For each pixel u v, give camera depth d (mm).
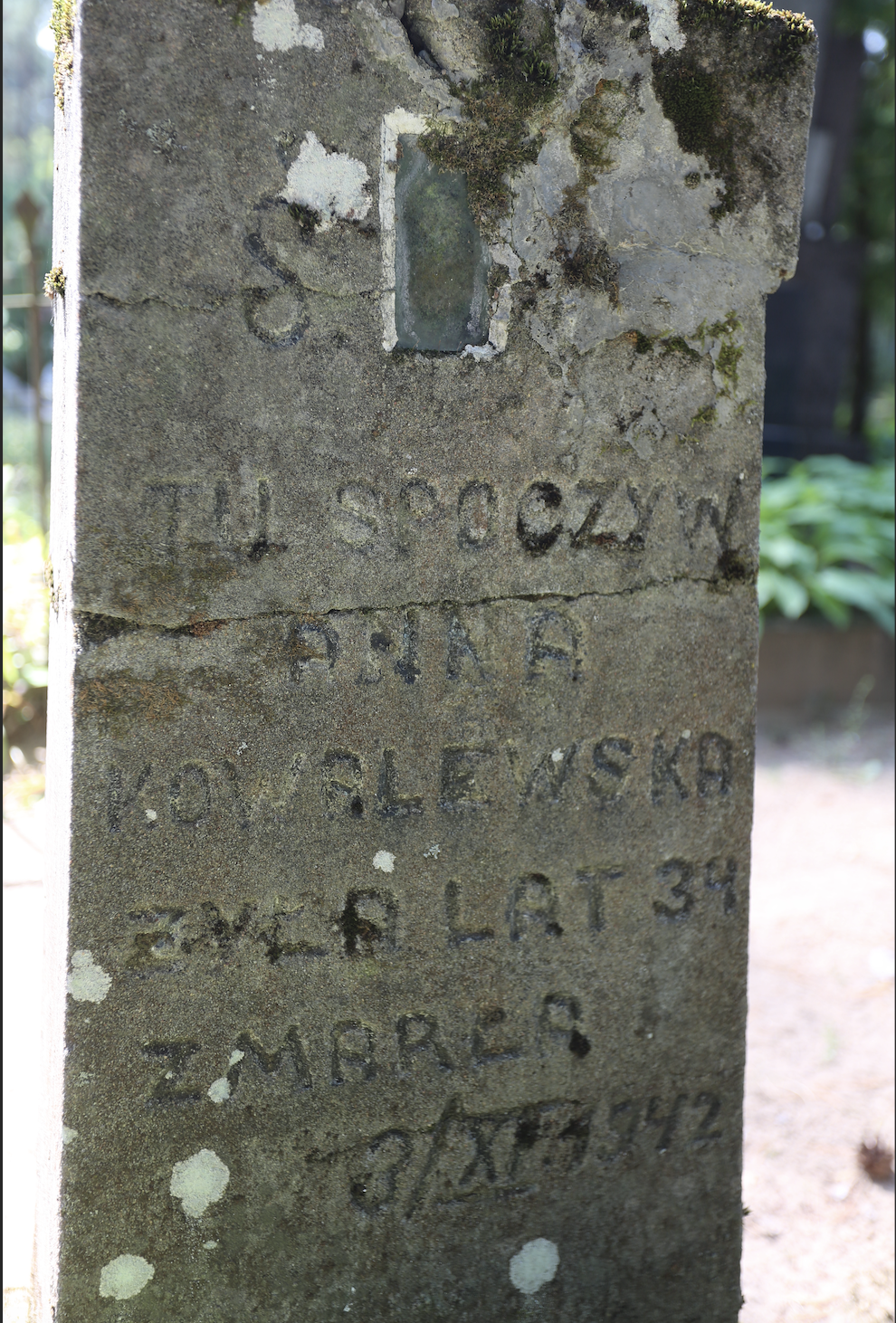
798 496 6879
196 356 1442
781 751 5672
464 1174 1766
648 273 1696
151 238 1397
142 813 1492
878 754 5656
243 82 1415
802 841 4586
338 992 1644
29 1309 1751
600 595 1726
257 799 1555
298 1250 1672
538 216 1615
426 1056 1714
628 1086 1856
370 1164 1701
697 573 1790
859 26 8797
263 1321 1663
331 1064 1655
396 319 1552
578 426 1678
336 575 1558
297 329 1490
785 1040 3182
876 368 12594
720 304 1750
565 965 1782
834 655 6285
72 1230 1527
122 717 1465
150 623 1464
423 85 1515
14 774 4055
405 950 1677
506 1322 1828
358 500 1559
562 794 1742
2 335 4609
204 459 1463
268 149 1441
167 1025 1546
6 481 4461
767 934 3801
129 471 1427
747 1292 2244
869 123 9789
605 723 1755
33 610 4090
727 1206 1967
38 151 10305
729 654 1830
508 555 1658
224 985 1572
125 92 1359
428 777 1654
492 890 1719
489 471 1630
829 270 9133
